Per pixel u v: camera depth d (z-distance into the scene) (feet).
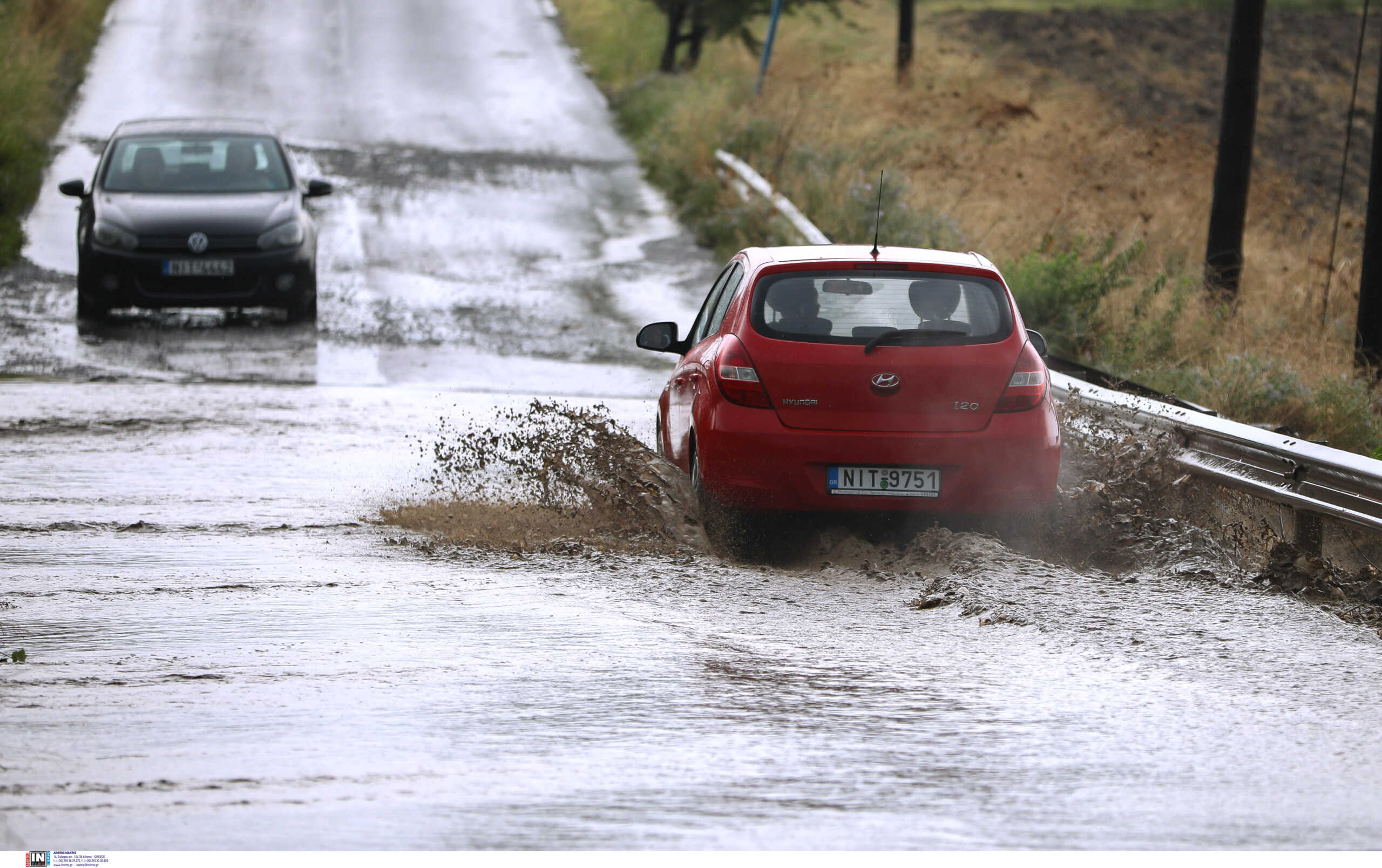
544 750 59.93
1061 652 75.61
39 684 68.80
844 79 449.48
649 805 53.52
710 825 51.44
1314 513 96.32
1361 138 427.74
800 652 75.46
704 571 94.22
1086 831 51.42
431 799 53.98
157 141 226.17
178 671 71.26
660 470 111.24
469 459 131.34
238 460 132.16
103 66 431.84
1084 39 531.91
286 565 95.04
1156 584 90.12
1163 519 103.60
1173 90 471.21
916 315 99.60
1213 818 53.01
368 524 108.06
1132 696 68.13
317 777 56.34
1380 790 56.24
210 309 223.92
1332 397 155.43
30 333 201.77
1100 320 197.77
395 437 144.15
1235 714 65.41
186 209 208.85
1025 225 254.06
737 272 109.40
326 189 228.63
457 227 289.53
